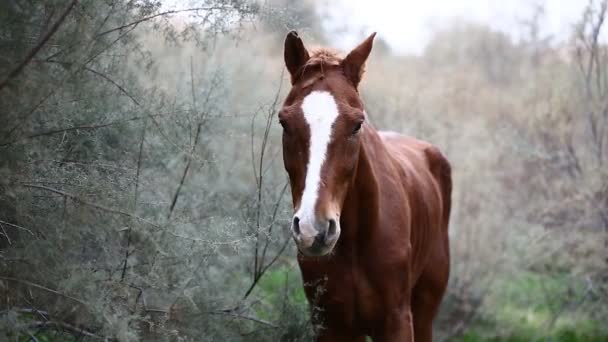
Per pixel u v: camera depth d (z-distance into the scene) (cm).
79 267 448
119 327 434
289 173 487
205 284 596
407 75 1391
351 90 497
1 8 447
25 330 440
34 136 460
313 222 441
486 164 1125
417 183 641
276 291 745
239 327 609
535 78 1281
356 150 481
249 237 518
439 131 1137
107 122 506
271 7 560
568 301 1007
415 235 616
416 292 697
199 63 1064
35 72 448
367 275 543
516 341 974
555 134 1092
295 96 499
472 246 1034
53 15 468
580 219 1011
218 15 546
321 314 582
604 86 1045
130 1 513
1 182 424
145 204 537
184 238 499
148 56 605
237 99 1112
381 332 559
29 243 444
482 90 1450
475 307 1023
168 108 554
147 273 518
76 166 493
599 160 1023
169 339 525
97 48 491
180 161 677
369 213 528
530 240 1022
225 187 783
